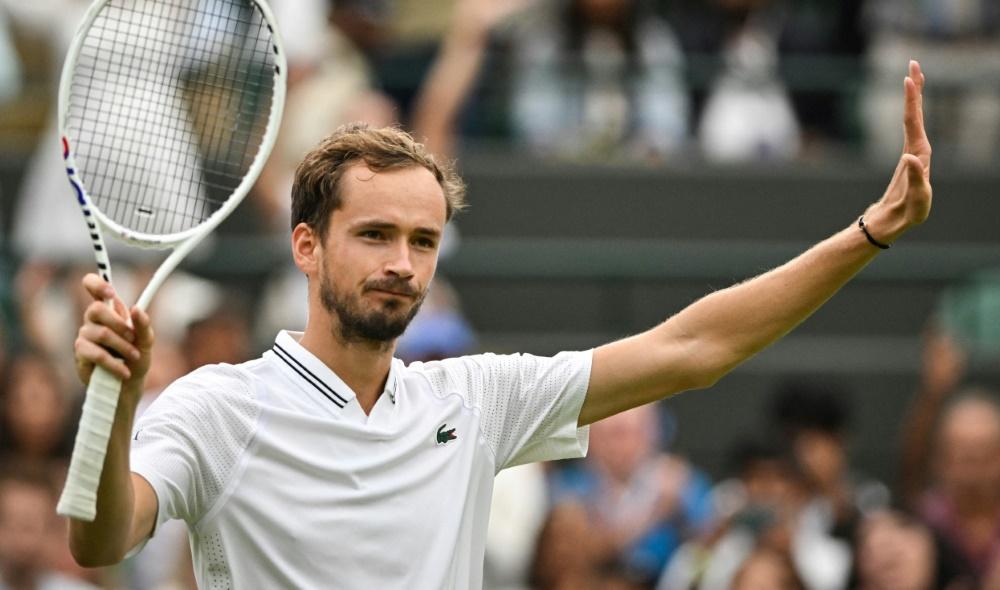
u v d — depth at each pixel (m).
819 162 33.19
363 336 12.32
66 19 32.03
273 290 29.72
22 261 29.12
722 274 31.70
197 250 29.75
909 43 36.03
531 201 32.38
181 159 17.02
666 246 31.94
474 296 31.39
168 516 11.91
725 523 25.27
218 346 26.56
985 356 31.66
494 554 24.80
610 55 33.28
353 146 12.47
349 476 12.30
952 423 25.78
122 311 11.20
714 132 33.62
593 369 13.38
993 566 25.09
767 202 32.91
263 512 12.13
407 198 12.26
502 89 33.06
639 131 33.31
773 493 25.66
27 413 25.27
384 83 32.53
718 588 24.80
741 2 34.81
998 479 25.33
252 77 19.28
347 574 12.16
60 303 28.73
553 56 33.19
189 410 12.14
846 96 34.66
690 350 13.29
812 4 35.31
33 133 32.00
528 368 13.39
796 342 32.03
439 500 12.59
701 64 33.97
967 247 33.34
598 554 24.91
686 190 32.69
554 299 31.52
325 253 12.44
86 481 10.88
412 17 34.03
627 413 26.39
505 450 13.27
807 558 25.20
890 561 24.95
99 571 24.30
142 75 21.83
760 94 34.09
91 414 10.94
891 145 34.66
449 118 32.25
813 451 26.20
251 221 30.48
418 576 12.34
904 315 32.41
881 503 27.86
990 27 36.47
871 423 31.69
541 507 25.67
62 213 29.19
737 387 31.39
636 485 26.28
